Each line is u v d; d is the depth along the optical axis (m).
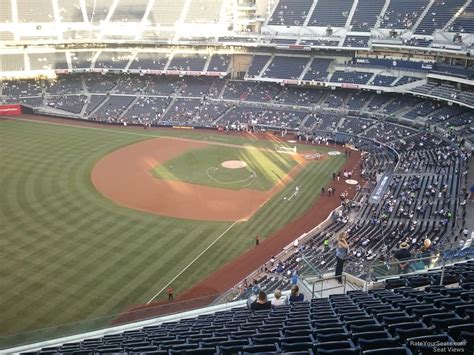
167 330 17.73
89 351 14.95
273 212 47.19
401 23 78.12
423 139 64.94
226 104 88.88
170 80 96.94
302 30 87.31
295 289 18.70
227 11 95.56
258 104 87.62
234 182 55.94
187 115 86.62
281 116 83.56
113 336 18.89
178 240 40.22
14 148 65.69
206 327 16.38
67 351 16.09
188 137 77.50
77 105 90.56
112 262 35.91
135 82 96.88
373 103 80.19
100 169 58.97
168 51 97.00
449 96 66.94
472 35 67.38
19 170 56.56
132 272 34.53
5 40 90.75
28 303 30.23
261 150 70.19
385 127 73.19
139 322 21.78
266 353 10.38
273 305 18.55
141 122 85.12
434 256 19.91
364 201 47.94
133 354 12.85
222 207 48.19
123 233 41.06
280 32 89.31
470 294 14.35
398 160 59.69
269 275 33.38
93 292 31.69
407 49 75.62
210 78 95.94
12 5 94.62
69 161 61.28
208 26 94.56
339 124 78.06
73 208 46.00
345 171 60.38
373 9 83.69
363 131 74.38
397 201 45.50
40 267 34.66
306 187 54.59
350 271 20.55
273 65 90.06
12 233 40.03
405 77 76.75
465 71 67.00
